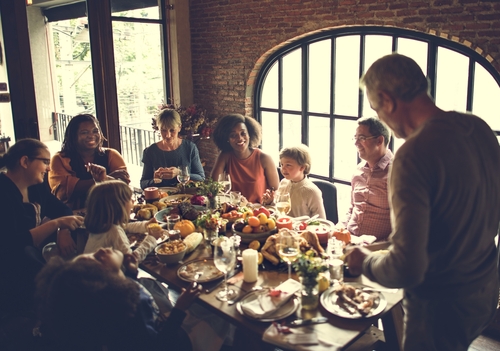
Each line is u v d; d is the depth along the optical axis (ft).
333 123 14.93
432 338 5.04
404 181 4.48
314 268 6.07
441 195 4.50
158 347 5.77
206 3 17.53
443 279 4.84
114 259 5.86
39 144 8.79
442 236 4.66
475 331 5.14
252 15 15.94
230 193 10.33
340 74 14.44
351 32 13.70
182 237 8.41
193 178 12.53
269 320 5.85
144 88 18.24
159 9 18.20
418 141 4.52
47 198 9.88
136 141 18.37
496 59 10.55
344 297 6.21
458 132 4.52
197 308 7.51
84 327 5.15
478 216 4.64
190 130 17.11
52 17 15.15
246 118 11.49
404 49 12.74
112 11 16.88
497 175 4.81
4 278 8.13
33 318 8.66
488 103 11.32
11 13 14.21
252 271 6.89
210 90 18.24
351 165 14.73
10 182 8.60
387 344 7.83
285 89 16.20
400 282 4.58
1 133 14.40
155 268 7.50
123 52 17.38
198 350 7.04
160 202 10.16
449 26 11.25
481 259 4.88
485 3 10.51
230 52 17.06
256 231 7.93
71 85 16.05
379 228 9.22
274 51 15.93
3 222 8.32
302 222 8.53
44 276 5.41
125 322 5.33
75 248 8.48
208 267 7.38
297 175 9.64
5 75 14.39
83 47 16.22
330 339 5.47
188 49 18.61
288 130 16.47
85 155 11.16
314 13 14.08
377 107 5.04
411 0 11.84
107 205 7.16
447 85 12.03
